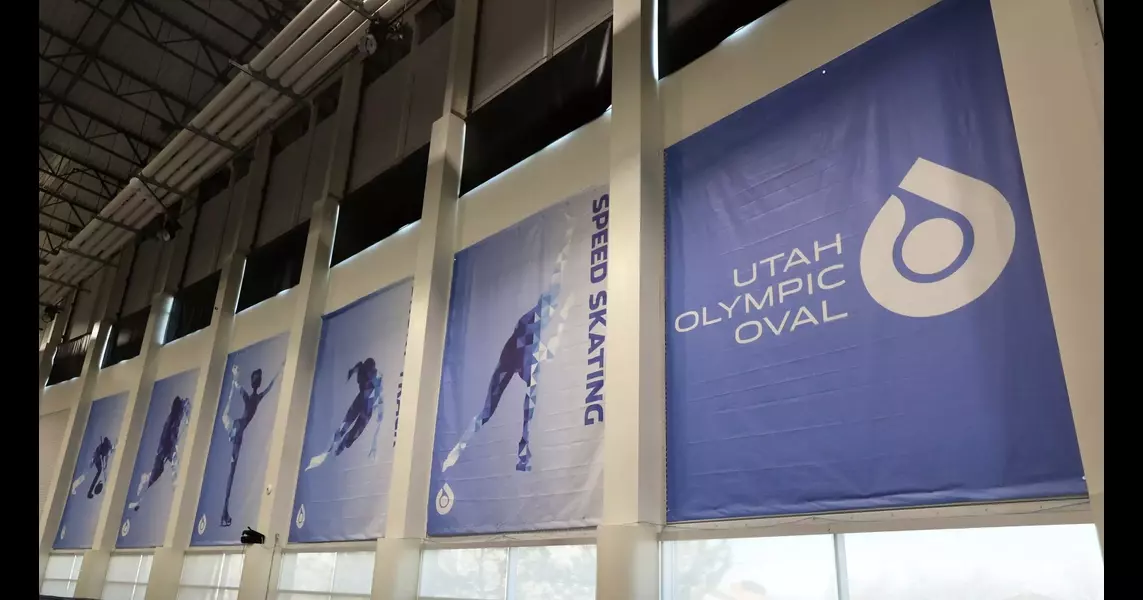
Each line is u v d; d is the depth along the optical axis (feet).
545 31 33.88
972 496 16.22
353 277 40.11
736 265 22.59
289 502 37.32
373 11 38.96
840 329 19.56
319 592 33.83
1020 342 16.40
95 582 50.57
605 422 22.93
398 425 30.94
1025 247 16.92
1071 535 15.06
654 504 21.63
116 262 72.54
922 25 20.52
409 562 28.53
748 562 19.86
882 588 17.34
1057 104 16.60
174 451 49.96
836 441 18.79
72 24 55.06
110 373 64.23
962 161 18.57
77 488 61.11
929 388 17.52
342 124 45.44
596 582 22.11
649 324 23.38
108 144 67.26
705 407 21.84
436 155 35.29
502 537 26.12
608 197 27.27
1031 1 17.78
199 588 42.04
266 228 51.37
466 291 31.96
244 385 45.44
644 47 27.30
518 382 27.84
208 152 53.21
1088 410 14.55
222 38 56.59
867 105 21.03
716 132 24.77
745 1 25.52
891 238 19.31
